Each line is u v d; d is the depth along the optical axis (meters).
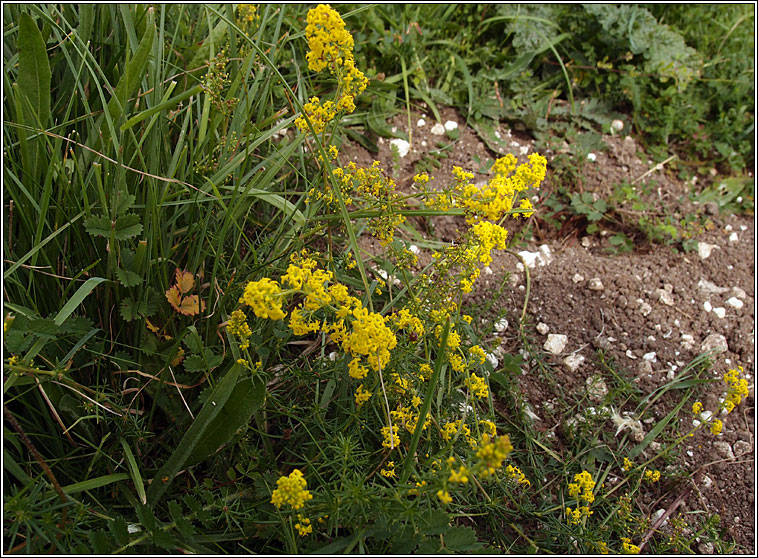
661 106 3.33
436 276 1.80
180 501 1.68
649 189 3.00
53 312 1.72
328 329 1.48
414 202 2.65
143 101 1.89
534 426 2.15
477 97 3.12
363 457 1.72
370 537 1.57
